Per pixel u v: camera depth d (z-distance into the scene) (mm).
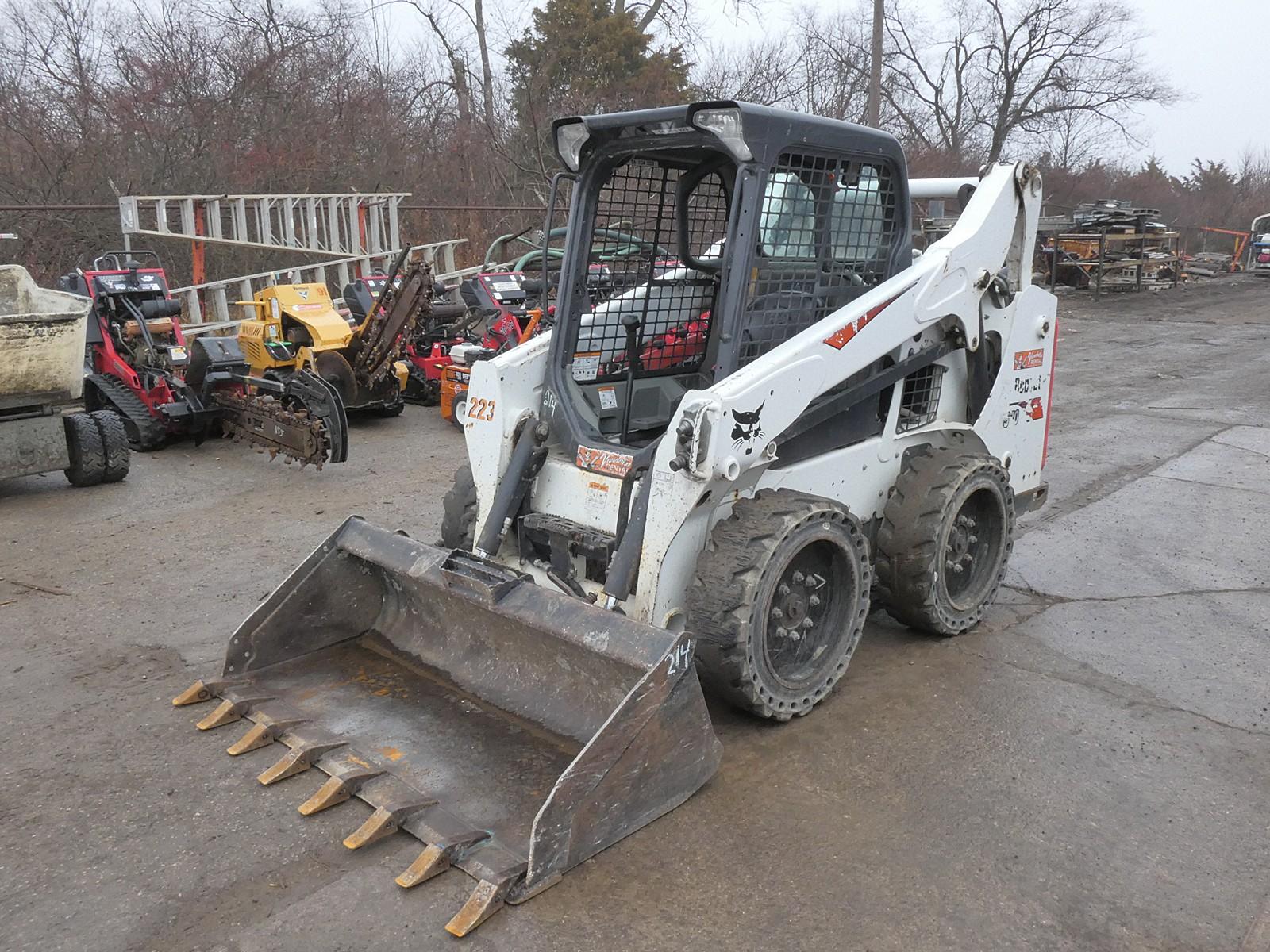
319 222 16234
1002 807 3354
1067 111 34062
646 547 3602
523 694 3670
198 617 4949
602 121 3867
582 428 4035
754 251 3643
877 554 4477
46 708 3994
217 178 17703
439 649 3996
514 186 21391
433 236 19109
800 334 3762
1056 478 7570
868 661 4449
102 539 6203
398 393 9844
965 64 34656
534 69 21859
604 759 2988
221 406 8461
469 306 10195
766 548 3545
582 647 3229
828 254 3998
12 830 3189
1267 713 4031
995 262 4578
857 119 28781
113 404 8672
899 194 4215
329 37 21391
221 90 19219
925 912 2838
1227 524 6465
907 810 3326
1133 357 13898
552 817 2875
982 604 4758
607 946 2691
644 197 4262
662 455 3559
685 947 2689
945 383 4672
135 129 17344
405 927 2744
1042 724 3912
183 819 3230
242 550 5980
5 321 6586
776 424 3627
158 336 8883
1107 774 3566
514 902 2840
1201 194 41312
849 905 2859
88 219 15211
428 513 6723
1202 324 17312
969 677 4305
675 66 22641
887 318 4027
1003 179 4574
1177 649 4629
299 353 9672
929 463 4457
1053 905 2873
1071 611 5070
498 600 3447
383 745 3484
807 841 3148
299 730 3582
